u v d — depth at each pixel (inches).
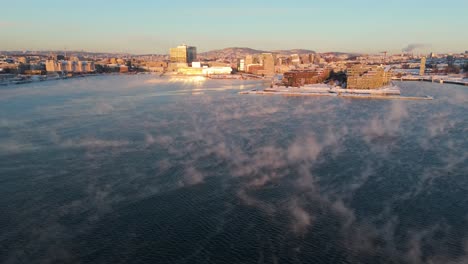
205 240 2849.4
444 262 2583.7
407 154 4857.3
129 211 3282.5
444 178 4010.8
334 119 7263.8
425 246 2768.2
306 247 2758.4
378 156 4781.0
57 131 6151.6
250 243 2810.0
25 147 5172.2
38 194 3617.1
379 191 3698.3
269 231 2972.4
